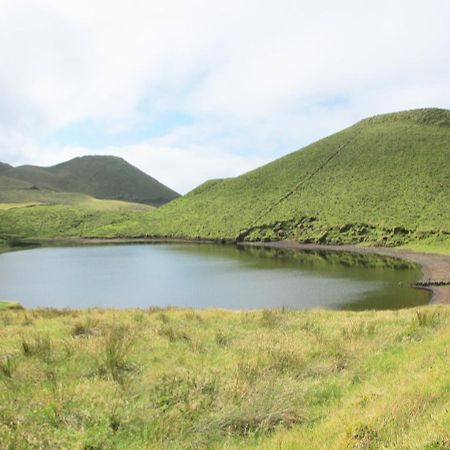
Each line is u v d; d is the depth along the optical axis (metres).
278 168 161.50
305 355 11.09
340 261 72.31
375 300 39.44
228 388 8.16
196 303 41.62
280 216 125.88
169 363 10.34
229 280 53.78
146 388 8.44
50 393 8.02
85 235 145.75
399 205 111.00
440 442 4.69
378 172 132.50
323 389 8.45
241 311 20.67
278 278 54.22
